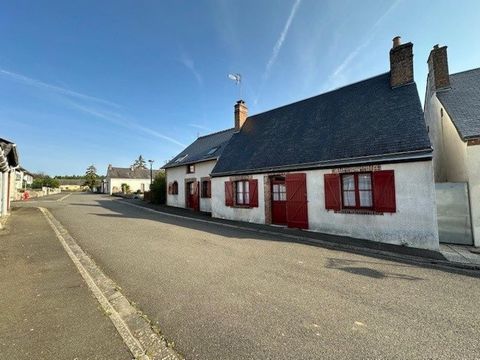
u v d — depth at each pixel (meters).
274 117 14.46
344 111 10.98
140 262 6.06
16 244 7.50
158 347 2.99
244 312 3.78
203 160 17.02
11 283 4.71
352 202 9.06
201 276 5.19
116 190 48.88
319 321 3.55
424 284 4.89
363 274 5.41
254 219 12.15
